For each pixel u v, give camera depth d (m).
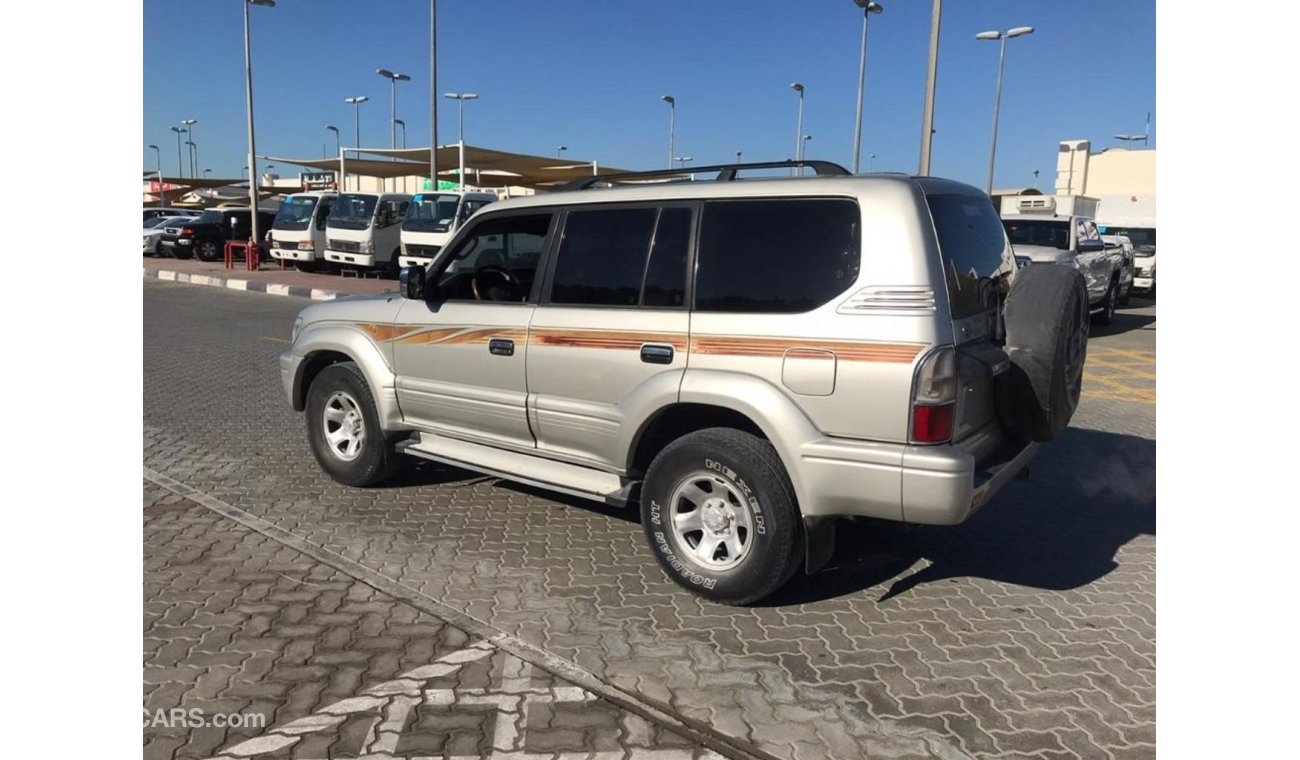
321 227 25.14
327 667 3.63
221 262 30.83
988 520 5.54
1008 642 3.93
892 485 3.69
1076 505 5.84
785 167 4.44
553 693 3.46
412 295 5.29
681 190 4.37
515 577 4.54
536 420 4.79
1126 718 3.34
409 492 5.88
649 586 4.45
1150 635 4.01
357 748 3.10
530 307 4.81
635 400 4.32
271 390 9.27
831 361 3.78
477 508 5.59
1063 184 50.72
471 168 39.44
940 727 3.27
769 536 3.99
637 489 4.71
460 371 5.11
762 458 3.98
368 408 5.69
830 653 3.81
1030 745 3.16
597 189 4.70
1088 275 14.72
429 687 3.49
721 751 3.11
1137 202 32.69
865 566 4.76
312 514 5.43
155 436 7.27
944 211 4.04
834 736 3.21
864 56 25.00
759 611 4.20
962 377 3.77
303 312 6.18
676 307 4.26
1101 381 10.68
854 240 3.85
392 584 4.42
